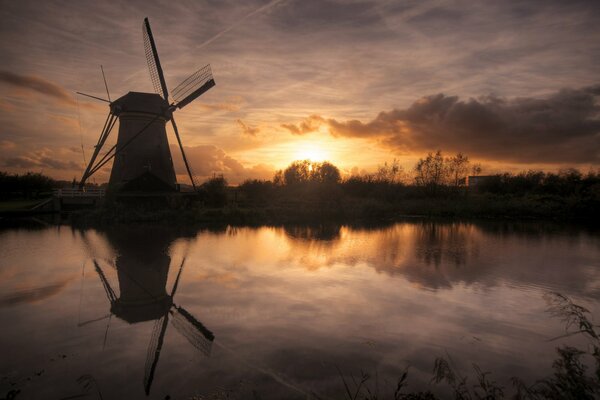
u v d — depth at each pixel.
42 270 12.99
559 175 51.62
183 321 8.30
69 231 23.20
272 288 10.91
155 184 32.47
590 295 10.44
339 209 35.94
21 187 60.06
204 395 5.42
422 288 10.99
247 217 31.39
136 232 23.12
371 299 9.91
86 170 36.66
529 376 5.99
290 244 19.16
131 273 12.62
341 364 6.36
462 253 16.73
